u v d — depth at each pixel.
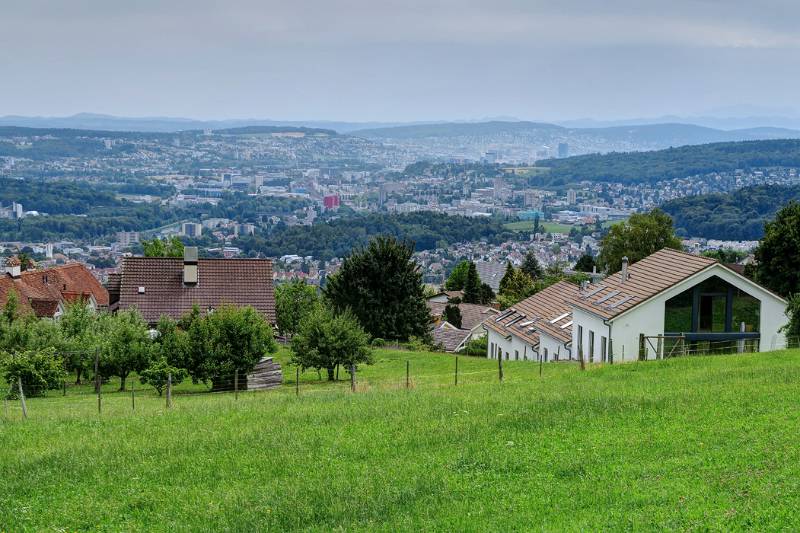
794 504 16.25
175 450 24.75
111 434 27.80
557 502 18.06
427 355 63.91
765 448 20.34
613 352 48.34
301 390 42.84
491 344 73.38
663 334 48.41
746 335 48.78
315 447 24.20
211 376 46.19
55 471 23.23
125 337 48.25
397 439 24.52
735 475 18.48
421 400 30.88
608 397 28.38
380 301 75.94
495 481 20.08
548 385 33.34
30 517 19.59
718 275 48.50
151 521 19.12
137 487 21.47
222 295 68.00
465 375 42.84
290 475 21.70
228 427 27.61
